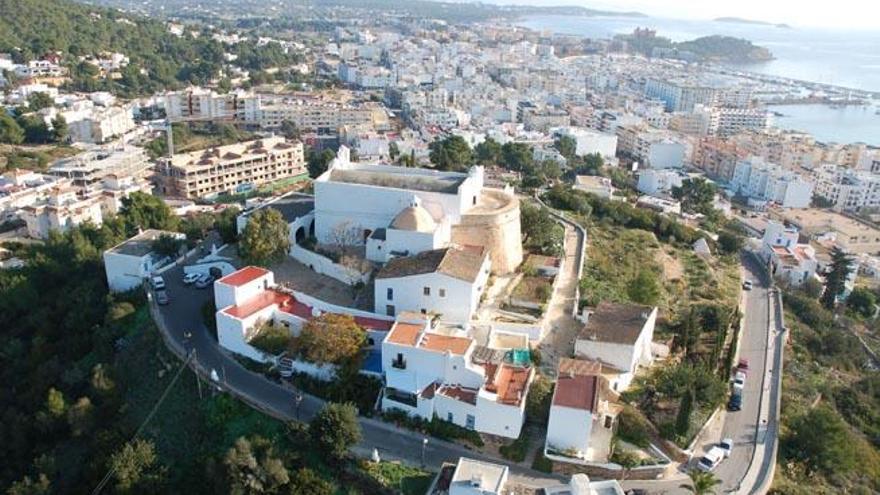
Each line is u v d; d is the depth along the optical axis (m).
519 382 81.00
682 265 140.00
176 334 98.12
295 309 97.12
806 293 150.25
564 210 161.88
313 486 70.94
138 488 76.00
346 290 103.75
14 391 101.38
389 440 78.25
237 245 120.62
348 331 86.62
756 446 83.06
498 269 112.38
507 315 98.56
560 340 95.56
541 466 74.75
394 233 104.25
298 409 82.31
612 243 141.75
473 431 78.38
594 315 96.19
